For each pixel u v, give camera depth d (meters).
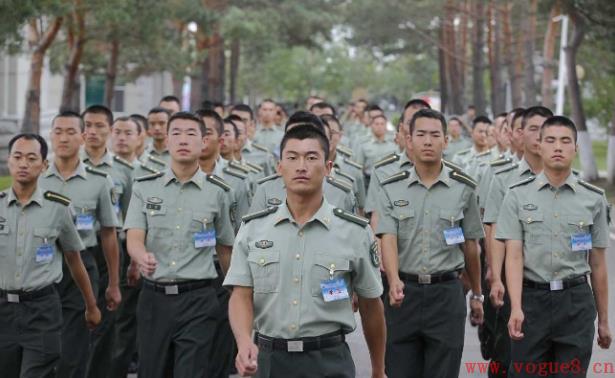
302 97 88.06
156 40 26.94
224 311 9.50
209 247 8.70
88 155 11.27
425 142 8.54
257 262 6.21
